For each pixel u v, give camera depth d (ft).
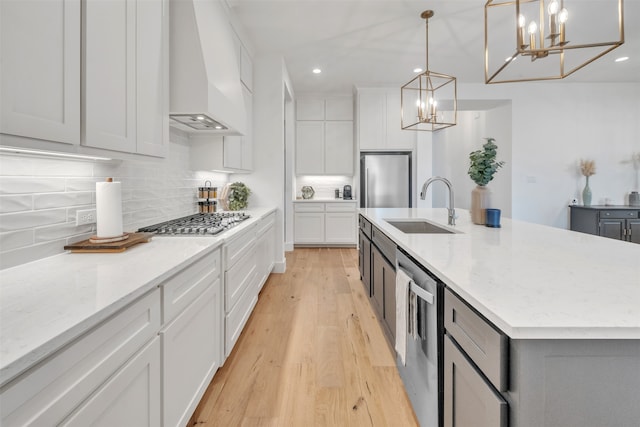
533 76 15.75
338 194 19.45
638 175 17.01
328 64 14.23
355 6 9.66
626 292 2.82
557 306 2.52
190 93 6.11
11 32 2.67
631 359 2.28
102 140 3.83
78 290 2.97
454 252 4.50
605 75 15.71
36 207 4.10
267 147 13.07
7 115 2.65
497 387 2.45
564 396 2.27
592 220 15.52
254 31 11.16
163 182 7.73
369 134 17.85
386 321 7.11
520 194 17.19
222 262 5.88
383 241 7.39
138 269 3.68
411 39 11.82
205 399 5.40
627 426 2.29
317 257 16.15
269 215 11.61
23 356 1.83
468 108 18.54
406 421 4.90
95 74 3.69
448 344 3.49
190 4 6.15
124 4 4.30
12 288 3.03
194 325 4.58
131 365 3.01
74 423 2.29
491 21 10.51
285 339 7.51
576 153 17.06
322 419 4.94
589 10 9.83
